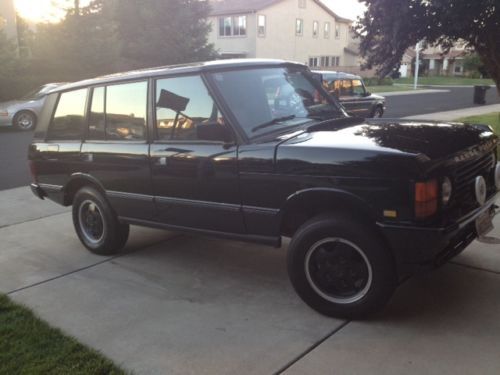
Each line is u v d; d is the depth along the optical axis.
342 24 53.62
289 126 4.33
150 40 28.05
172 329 3.83
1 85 20.95
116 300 4.40
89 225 5.62
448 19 9.41
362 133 3.95
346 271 3.69
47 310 4.27
